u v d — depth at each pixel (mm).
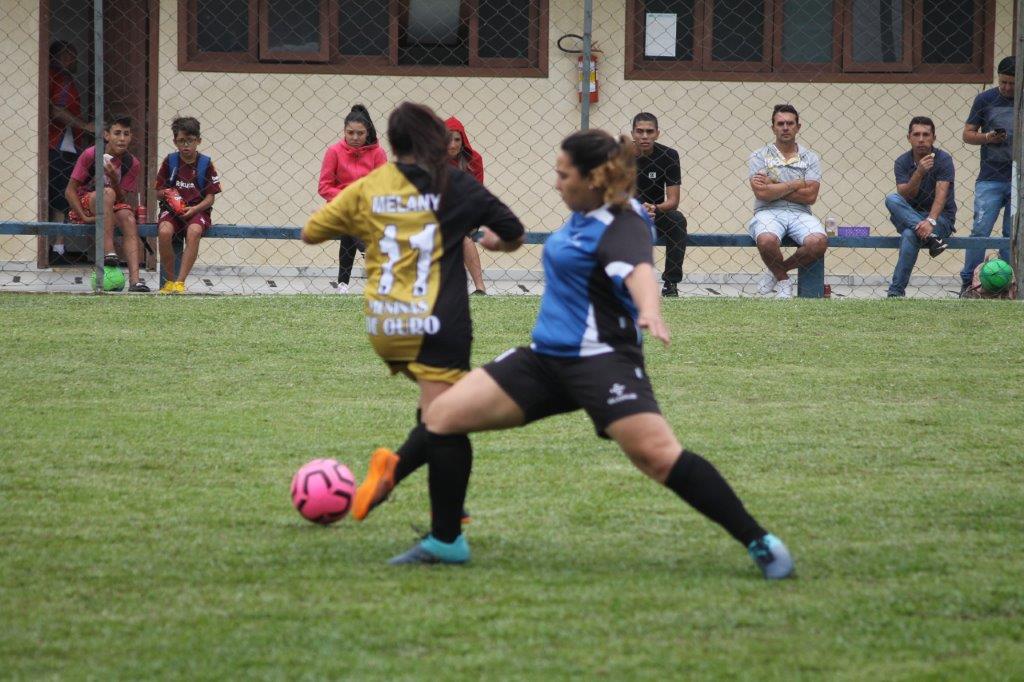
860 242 34250
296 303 30266
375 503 13930
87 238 42250
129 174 33750
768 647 11008
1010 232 33344
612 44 41812
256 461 18000
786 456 18344
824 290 34125
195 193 33406
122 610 11938
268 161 41656
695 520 15281
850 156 42500
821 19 42219
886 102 42281
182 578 12914
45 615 11797
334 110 41625
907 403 21766
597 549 14078
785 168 33562
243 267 41469
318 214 14391
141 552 13820
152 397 21859
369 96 41656
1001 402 21859
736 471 17531
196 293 32406
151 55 41188
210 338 26609
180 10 41062
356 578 12969
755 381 23328
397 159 14367
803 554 13773
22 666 10562
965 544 14188
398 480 14023
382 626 11508
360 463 17938
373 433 19656
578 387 13008
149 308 29484
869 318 29156
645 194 33531
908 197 34406
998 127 34938
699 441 19188
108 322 27953
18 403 21297
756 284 41906
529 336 26953
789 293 33500
